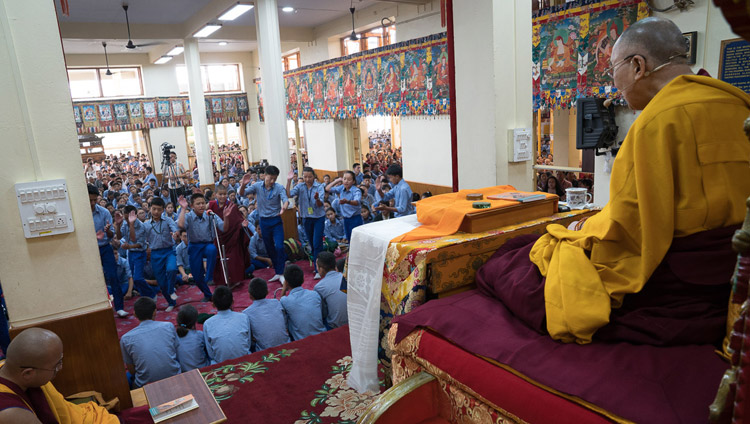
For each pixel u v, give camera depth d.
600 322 1.27
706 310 1.22
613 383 1.12
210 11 9.62
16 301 2.31
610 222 1.33
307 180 6.61
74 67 14.88
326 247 6.91
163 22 11.20
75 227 2.40
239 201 9.23
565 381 1.16
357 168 11.68
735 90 1.28
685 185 1.25
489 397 1.31
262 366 3.18
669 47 1.39
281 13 11.62
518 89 3.12
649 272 1.26
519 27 3.07
